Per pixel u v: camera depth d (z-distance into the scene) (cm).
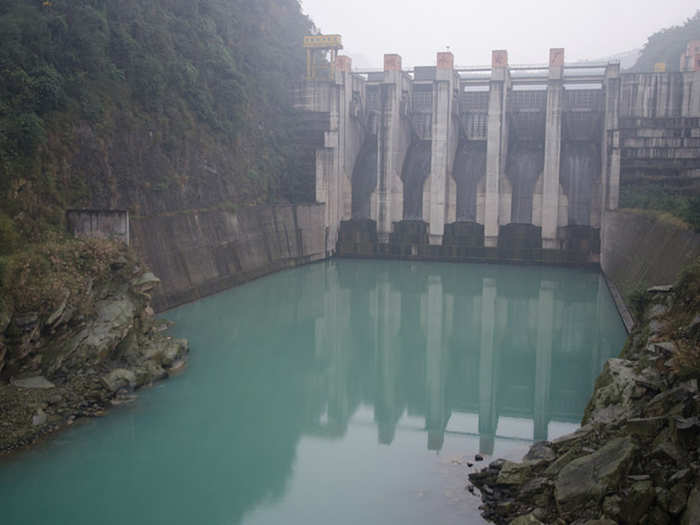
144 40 4762
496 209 6362
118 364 2786
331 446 2362
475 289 5250
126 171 4153
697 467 1404
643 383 1836
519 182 6769
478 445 2361
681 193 5028
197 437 2411
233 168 5669
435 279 5662
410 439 2438
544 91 7181
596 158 6500
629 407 1823
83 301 2652
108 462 2158
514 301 4825
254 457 2261
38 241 2980
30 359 2409
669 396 1662
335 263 6519
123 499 1953
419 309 4628
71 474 2059
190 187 4938
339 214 6944
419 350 3712
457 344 3816
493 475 1964
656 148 5516
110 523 1809
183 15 5688
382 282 5541
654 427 1599
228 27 6381
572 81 6338
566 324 4206
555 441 1934
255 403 2795
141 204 4269
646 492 1391
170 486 2039
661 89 6412
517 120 7081
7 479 1997
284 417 2653
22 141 3262
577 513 1478
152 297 4025
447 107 6412
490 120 6294
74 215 3212
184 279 4438
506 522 1669
